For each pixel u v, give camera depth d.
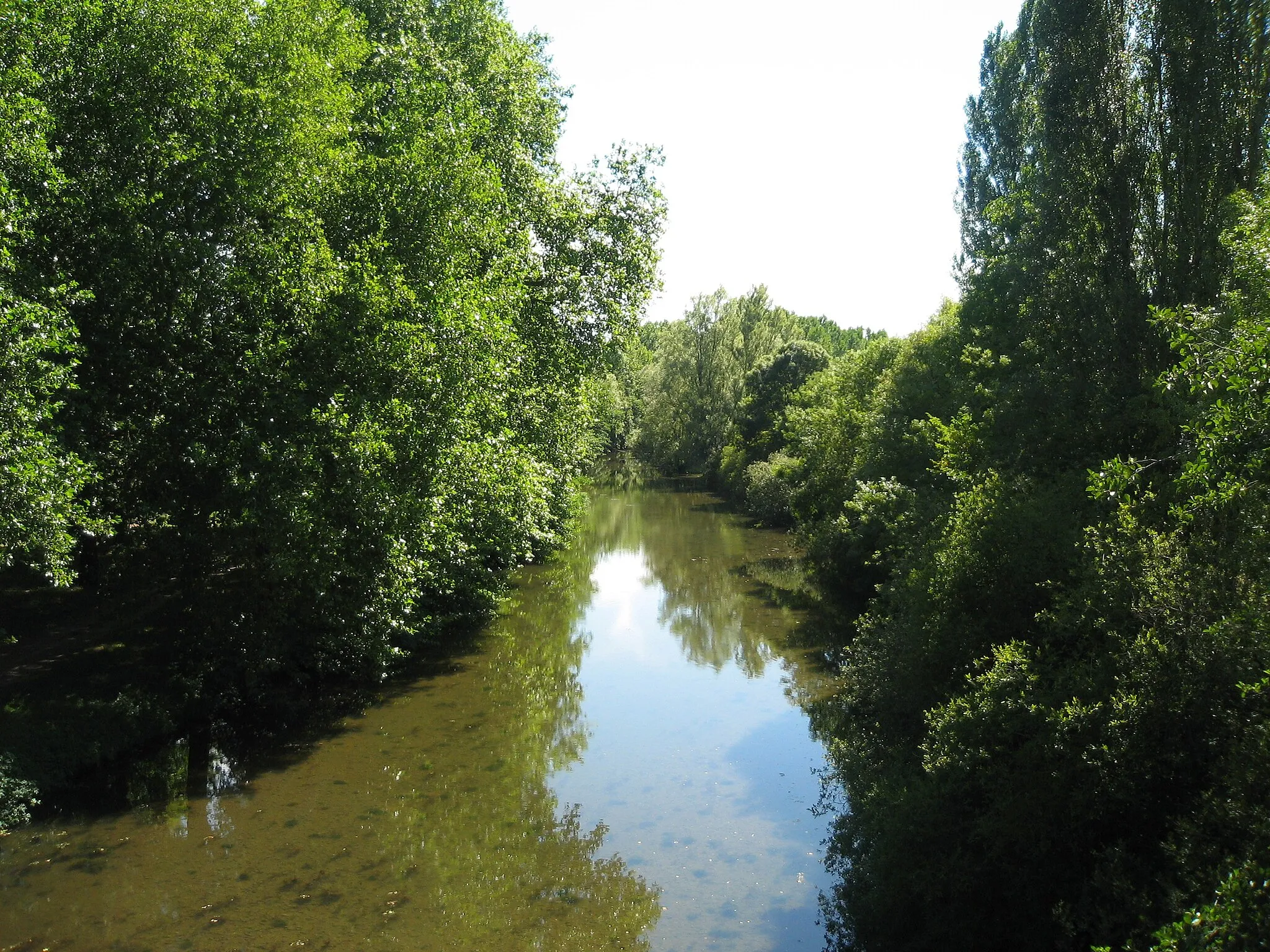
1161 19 16.22
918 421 25.19
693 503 60.91
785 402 58.62
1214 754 7.44
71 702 14.48
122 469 15.52
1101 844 7.98
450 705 18.41
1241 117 15.25
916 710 12.54
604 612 28.02
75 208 13.98
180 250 14.45
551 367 24.16
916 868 8.87
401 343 15.41
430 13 22.86
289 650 17.83
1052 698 8.66
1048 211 18.44
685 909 10.45
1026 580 11.50
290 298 15.09
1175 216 16.22
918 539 16.89
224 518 15.64
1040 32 18.91
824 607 26.89
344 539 15.78
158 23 14.70
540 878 11.27
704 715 17.73
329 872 11.34
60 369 11.47
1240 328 8.22
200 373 15.41
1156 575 8.68
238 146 15.09
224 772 14.69
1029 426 16.61
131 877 11.02
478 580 24.20
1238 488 7.17
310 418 14.77
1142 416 14.14
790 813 13.11
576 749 15.88
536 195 23.88
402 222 17.22
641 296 25.31
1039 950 7.77
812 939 9.75
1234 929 5.27
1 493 10.56
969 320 24.72
